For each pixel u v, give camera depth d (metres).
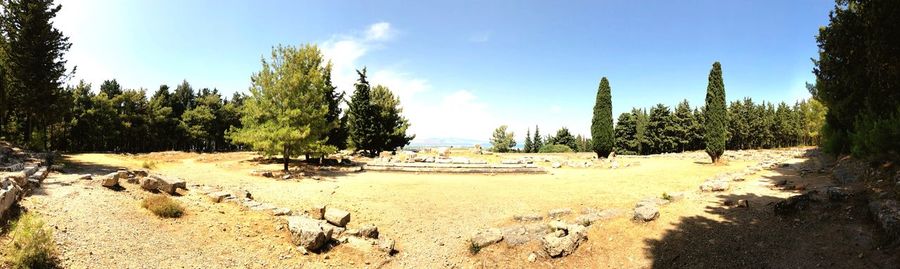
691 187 17.59
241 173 21.45
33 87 26.23
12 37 25.66
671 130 59.53
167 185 12.81
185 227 10.28
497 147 63.97
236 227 10.77
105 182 12.13
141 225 9.85
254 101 23.36
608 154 37.22
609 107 37.06
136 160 24.47
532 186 19.05
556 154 42.22
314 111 22.80
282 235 10.68
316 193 16.22
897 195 9.43
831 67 14.06
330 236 10.57
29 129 28.23
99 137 48.78
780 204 10.96
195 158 30.80
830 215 9.93
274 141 21.69
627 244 10.32
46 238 7.41
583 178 22.14
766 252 8.99
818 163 21.75
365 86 37.97
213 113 60.12
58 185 12.03
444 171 25.23
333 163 28.62
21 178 10.52
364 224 12.16
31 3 25.64
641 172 24.70
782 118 65.44
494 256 10.25
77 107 45.81
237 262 9.05
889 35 9.68
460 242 11.34
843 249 8.40
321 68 25.97
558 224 11.39
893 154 11.49
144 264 8.21
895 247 7.77
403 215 13.62
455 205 14.96
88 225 9.22
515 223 12.68
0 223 7.95
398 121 42.41
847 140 18.28
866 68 11.52
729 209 11.95
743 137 67.69
